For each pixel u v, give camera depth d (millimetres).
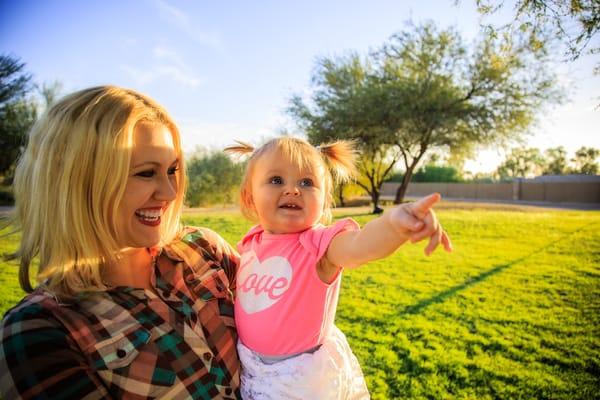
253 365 1402
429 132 22078
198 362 1207
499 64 6531
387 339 4906
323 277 1488
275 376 1375
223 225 13273
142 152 1159
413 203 1068
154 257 1363
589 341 4887
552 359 4422
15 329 965
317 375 1394
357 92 22094
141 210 1189
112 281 1238
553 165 52875
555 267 8656
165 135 1224
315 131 22250
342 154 2010
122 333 1106
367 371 4125
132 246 1203
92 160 1097
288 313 1431
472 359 4418
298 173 1690
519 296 6719
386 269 8406
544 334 5129
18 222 1172
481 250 10414
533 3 4207
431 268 8516
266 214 1663
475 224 14773
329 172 1916
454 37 20734
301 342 1429
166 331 1186
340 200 25578
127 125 1128
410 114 20781
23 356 928
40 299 1062
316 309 1462
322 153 1991
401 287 7168
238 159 2105
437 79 21188
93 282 1146
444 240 1038
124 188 1126
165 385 1119
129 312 1151
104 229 1116
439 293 6828
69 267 1104
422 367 4211
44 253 1115
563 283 7461
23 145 1212
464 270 8375
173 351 1169
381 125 21516
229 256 1709
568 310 6035
